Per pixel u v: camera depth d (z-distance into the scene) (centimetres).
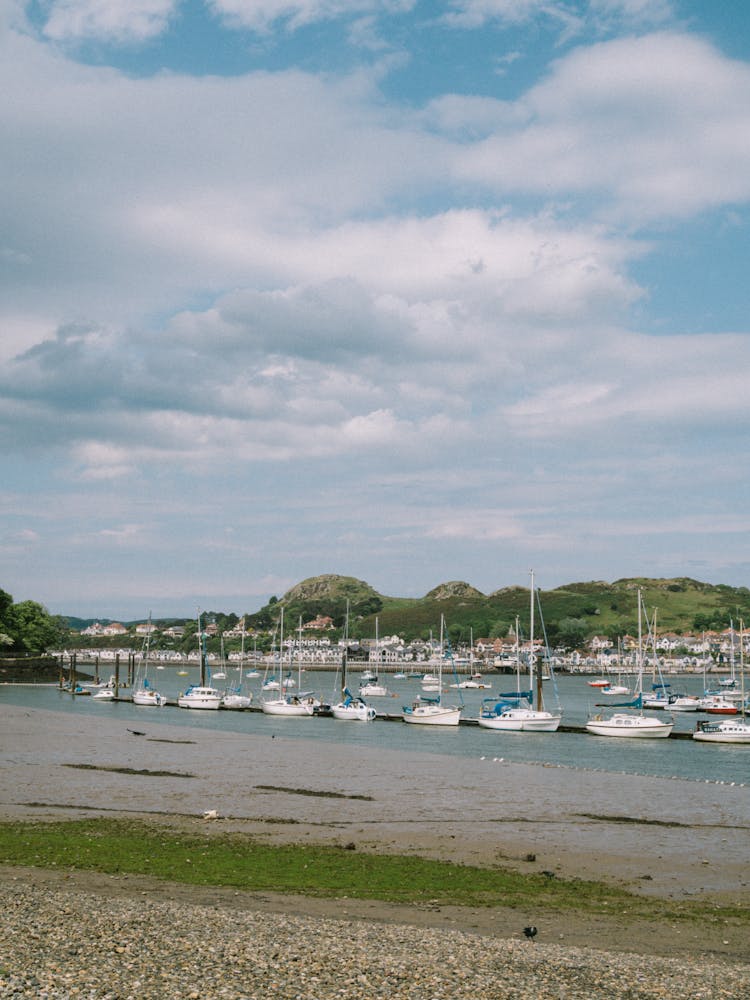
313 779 6831
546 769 7775
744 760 8981
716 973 2483
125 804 5550
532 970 2414
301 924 2788
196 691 16225
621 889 3753
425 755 8675
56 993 2011
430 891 3541
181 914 2812
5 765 7238
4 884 3219
